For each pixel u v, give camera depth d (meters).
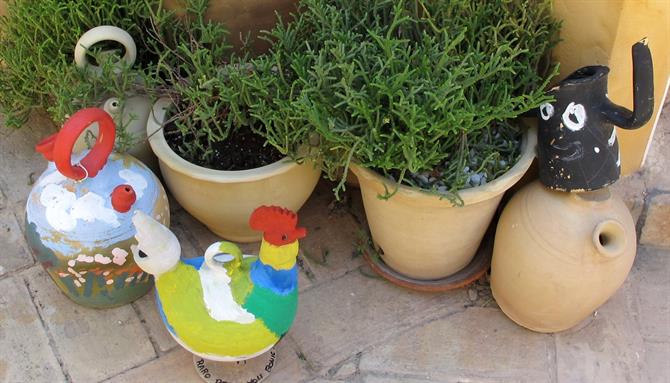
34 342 1.79
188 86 1.82
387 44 1.49
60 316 1.83
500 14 1.70
